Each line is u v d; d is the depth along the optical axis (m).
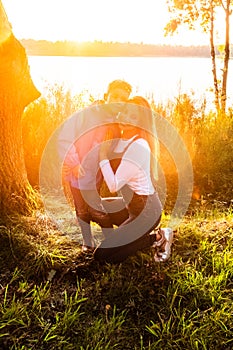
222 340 3.21
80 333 3.25
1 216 4.43
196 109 7.96
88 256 3.97
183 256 4.05
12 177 4.59
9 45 4.34
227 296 3.57
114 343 3.19
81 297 3.55
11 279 3.67
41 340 3.18
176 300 3.55
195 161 6.95
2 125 4.47
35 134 6.52
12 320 3.23
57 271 3.79
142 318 3.41
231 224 4.63
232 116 8.38
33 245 4.04
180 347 3.15
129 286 3.61
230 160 6.93
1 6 4.23
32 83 4.82
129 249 3.72
